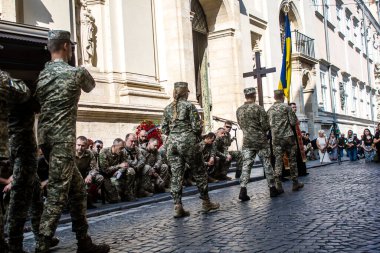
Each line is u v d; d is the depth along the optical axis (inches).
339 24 1419.8
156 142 381.4
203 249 163.6
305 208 241.1
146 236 197.3
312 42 1074.1
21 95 144.5
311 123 1012.5
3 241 137.6
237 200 300.0
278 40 908.6
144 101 515.8
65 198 154.5
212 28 730.2
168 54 573.3
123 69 504.4
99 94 477.1
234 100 711.1
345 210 225.3
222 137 455.2
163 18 578.2
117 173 327.9
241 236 181.3
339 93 1290.6
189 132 244.2
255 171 539.5
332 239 164.7
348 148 771.4
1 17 370.0
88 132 438.9
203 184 251.4
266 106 817.5
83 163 307.9
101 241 193.2
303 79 1020.5
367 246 151.6
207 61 733.3
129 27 518.0
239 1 768.3
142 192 358.3
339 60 1354.6
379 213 210.8
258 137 298.7
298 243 162.1
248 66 772.6
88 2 488.4
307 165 646.5
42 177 278.4
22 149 165.6
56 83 156.0
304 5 1070.4
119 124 473.7
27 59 272.4
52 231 152.4
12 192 166.4
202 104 731.4
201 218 234.1
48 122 155.6
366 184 339.9
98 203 335.9
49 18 421.7
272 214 229.3
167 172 391.5
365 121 1541.6
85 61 474.0
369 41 1823.3
